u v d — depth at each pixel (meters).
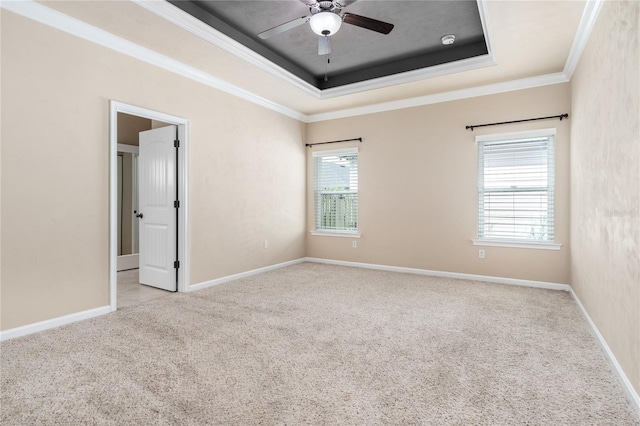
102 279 3.16
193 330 2.77
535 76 4.14
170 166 4.01
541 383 1.97
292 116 5.71
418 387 1.92
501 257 4.44
